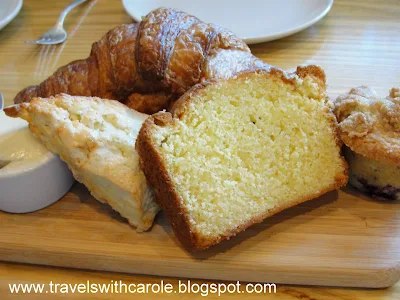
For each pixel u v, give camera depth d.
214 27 0.23
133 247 0.18
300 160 0.19
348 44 0.32
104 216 0.19
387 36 0.33
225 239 0.18
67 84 0.23
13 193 0.19
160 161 0.17
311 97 0.20
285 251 0.18
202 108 0.19
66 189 0.21
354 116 0.19
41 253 0.18
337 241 0.18
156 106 0.23
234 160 0.18
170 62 0.22
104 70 0.23
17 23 0.38
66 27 0.37
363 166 0.19
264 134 0.19
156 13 0.23
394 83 0.28
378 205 0.19
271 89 0.20
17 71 0.32
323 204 0.20
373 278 0.17
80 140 0.18
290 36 0.33
